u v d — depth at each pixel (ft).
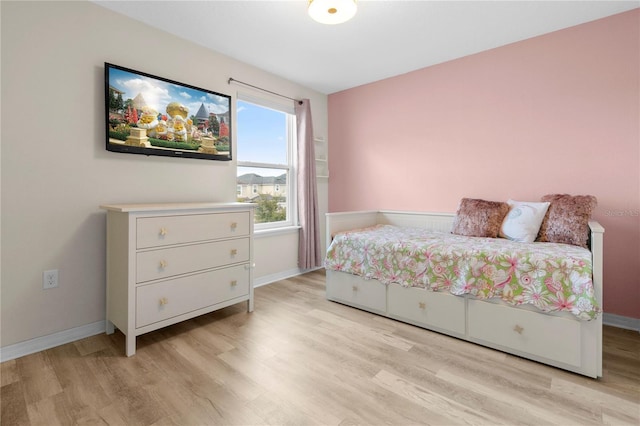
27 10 5.79
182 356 5.73
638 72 6.92
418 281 6.92
